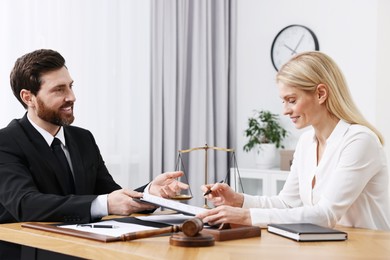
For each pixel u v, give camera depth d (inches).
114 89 152.0
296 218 66.2
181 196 80.3
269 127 174.4
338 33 166.2
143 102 159.3
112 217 75.9
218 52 182.2
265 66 183.0
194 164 173.5
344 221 76.1
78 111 142.7
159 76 163.6
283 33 177.6
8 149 76.8
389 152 152.4
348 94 76.1
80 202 68.6
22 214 70.6
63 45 139.0
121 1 153.5
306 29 172.2
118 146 153.1
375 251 52.7
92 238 56.2
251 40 186.7
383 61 153.8
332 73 75.0
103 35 148.6
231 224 62.6
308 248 53.7
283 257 49.0
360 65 160.7
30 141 79.1
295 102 74.9
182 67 170.9
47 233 60.6
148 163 159.9
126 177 154.7
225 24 184.9
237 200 78.4
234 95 188.9
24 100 81.2
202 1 175.8
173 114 166.6
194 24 173.8
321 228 60.6
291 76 74.5
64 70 81.5
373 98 157.2
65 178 80.8
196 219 54.2
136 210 68.5
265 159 172.4
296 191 83.8
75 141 86.7
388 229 74.8
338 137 74.9
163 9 164.9
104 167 92.7
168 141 165.9
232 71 187.9
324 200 69.5
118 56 152.9
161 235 59.3
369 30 158.6
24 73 79.7
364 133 72.2
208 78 178.1
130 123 156.8
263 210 65.4
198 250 51.4
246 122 187.6
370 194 74.4
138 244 54.1
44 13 134.8
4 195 72.9
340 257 49.6
